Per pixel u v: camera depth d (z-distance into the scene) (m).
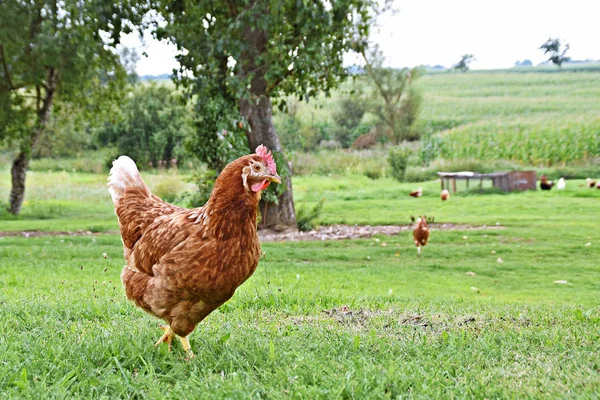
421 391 4.20
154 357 5.11
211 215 4.64
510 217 20.84
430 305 8.05
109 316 6.91
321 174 38.84
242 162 4.68
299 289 9.23
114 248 15.23
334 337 5.79
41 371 4.65
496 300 9.50
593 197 26.09
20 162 25.22
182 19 18.06
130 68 25.00
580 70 62.22
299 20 16.41
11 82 23.12
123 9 17.58
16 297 8.00
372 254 14.84
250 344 5.43
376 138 47.72
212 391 4.22
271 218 18.94
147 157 42.41
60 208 27.20
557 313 7.35
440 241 16.66
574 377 4.50
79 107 26.72
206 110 18.36
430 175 36.16
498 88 58.62
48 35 20.94
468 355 5.18
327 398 4.10
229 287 4.75
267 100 18.14
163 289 4.81
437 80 65.62
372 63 44.31
